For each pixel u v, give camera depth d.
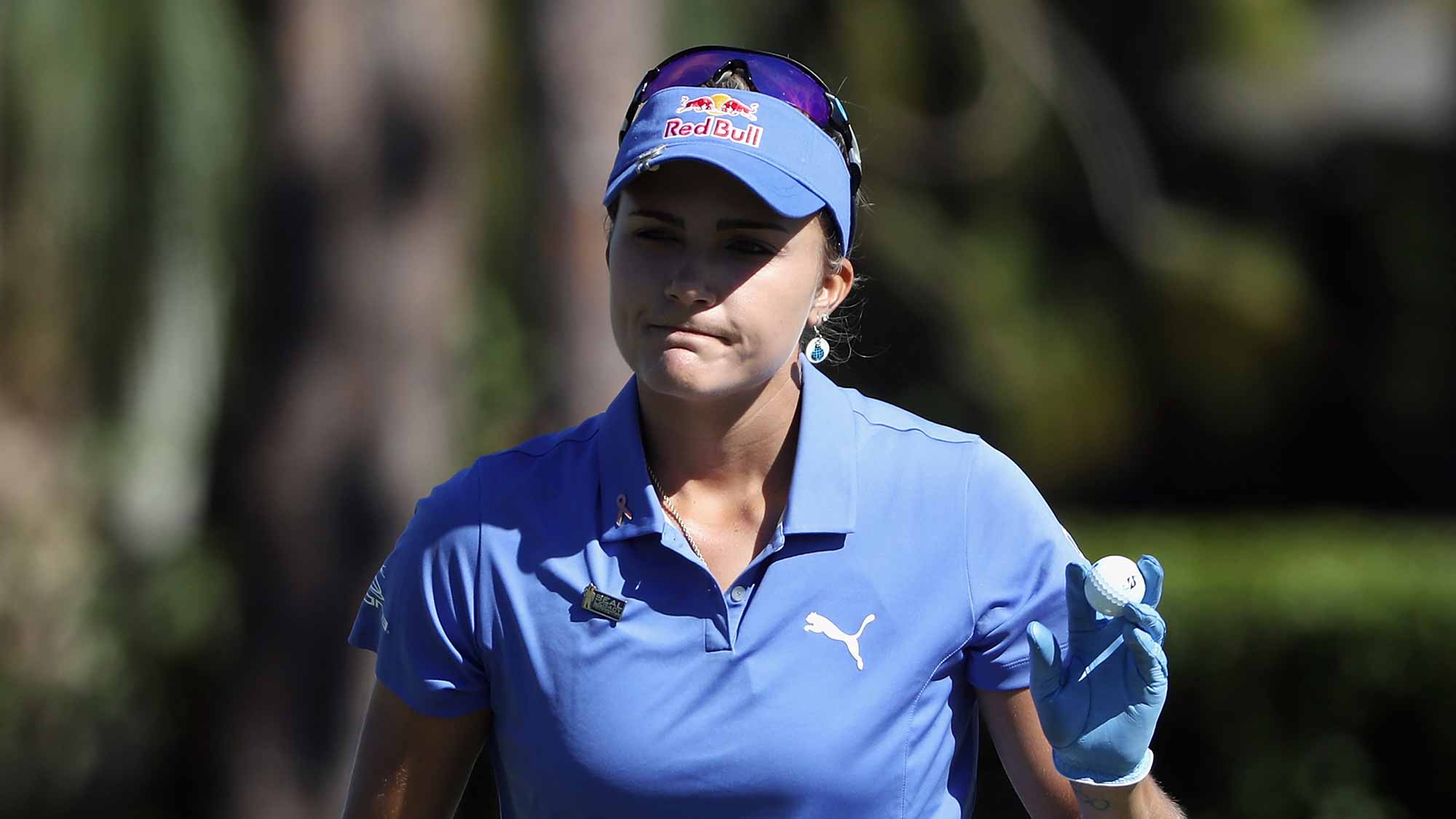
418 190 21.73
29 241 27.17
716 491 8.30
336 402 21.48
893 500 8.13
